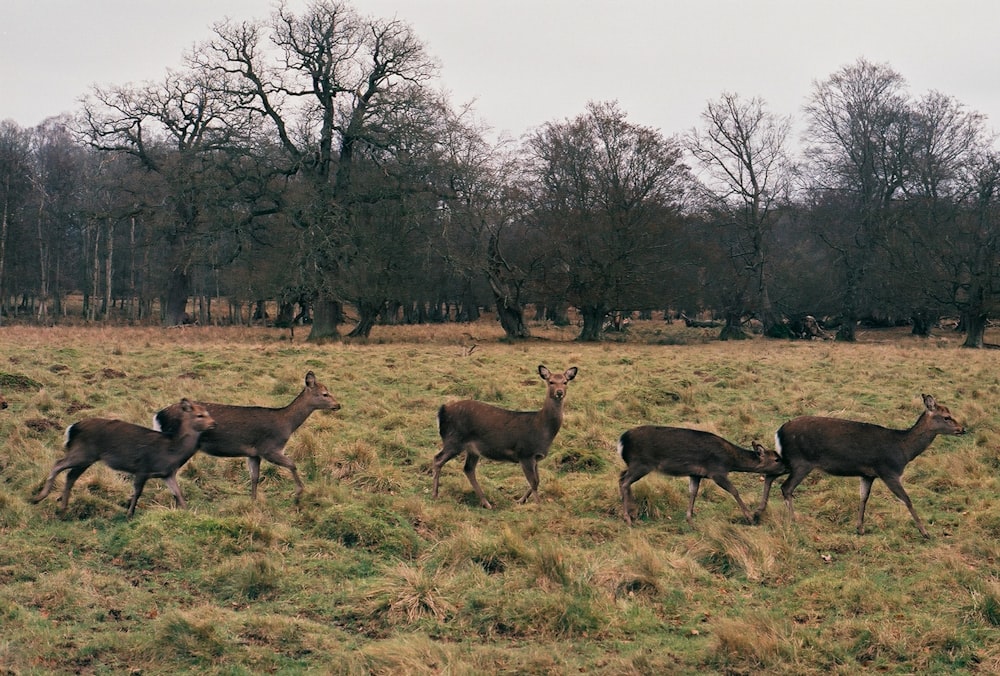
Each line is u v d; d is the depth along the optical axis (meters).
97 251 57.28
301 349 28.30
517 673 5.60
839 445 9.02
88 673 5.32
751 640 5.91
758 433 13.59
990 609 6.53
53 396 14.30
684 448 9.09
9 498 8.11
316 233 36.25
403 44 37.44
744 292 51.84
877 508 9.70
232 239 38.91
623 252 42.22
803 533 8.77
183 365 19.83
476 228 42.66
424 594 6.57
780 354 31.55
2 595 6.29
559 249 42.66
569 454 11.66
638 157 43.09
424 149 37.47
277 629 6.03
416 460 11.40
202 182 37.44
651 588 7.05
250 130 37.50
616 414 15.19
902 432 8.95
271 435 9.28
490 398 17.06
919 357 29.30
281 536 7.73
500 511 9.46
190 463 10.02
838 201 52.69
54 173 57.19
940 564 7.75
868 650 6.00
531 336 44.03
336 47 37.56
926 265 41.97
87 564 7.10
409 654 5.64
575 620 6.33
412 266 42.34
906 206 45.81
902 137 48.22
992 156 41.78
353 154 40.97
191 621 5.85
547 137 45.47
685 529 8.95
